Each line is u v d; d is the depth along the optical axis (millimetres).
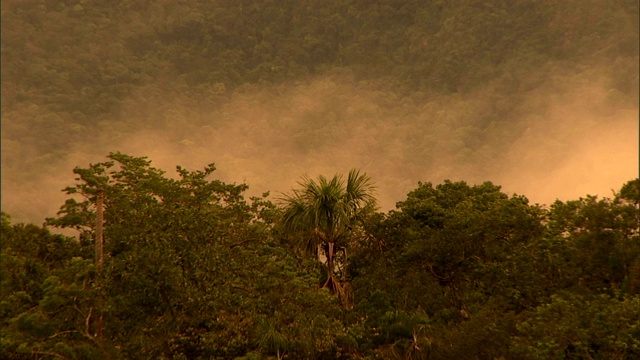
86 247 111688
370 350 109312
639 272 102688
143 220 104875
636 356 89438
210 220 110250
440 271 137750
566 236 111812
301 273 118250
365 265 141875
